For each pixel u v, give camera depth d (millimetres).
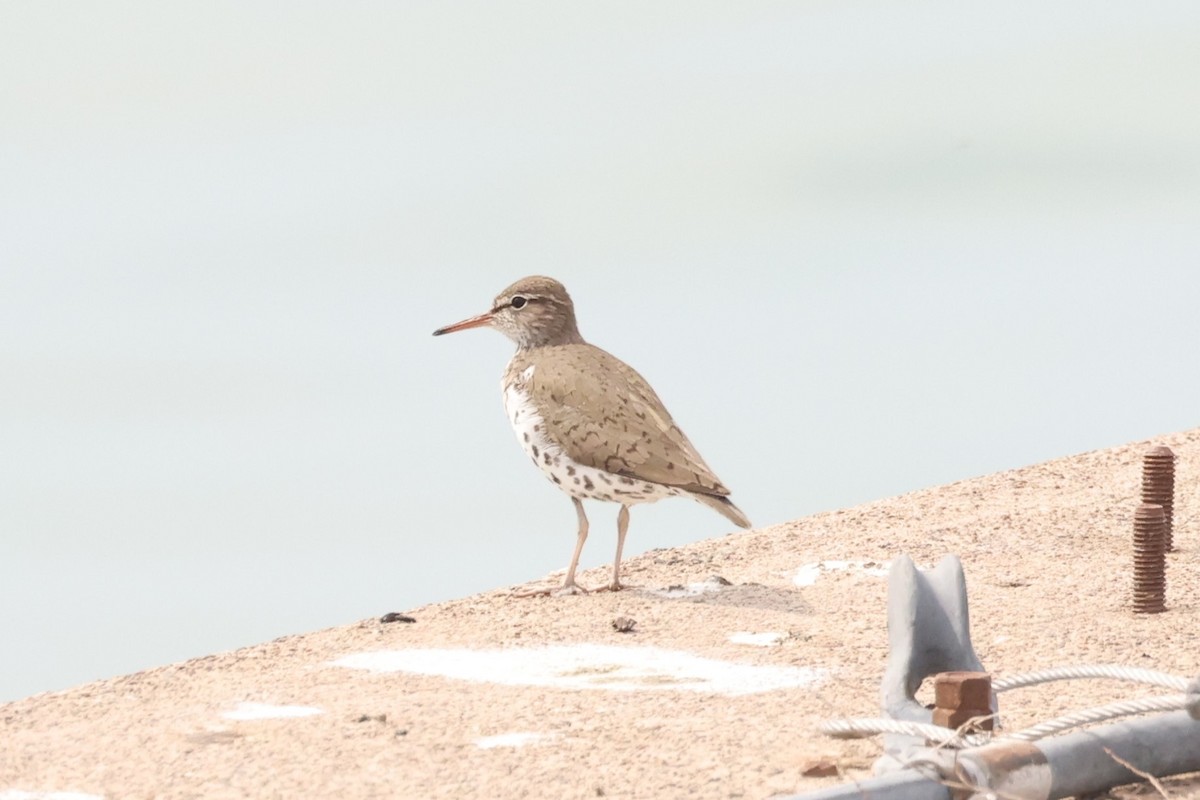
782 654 13305
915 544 17219
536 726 11102
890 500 19578
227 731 11125
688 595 15797
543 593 16234
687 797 9523
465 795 9648
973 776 8781
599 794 9602
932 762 8875
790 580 16172
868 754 10258
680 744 10562
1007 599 14625
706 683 12375
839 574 16250
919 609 10031
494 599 16141
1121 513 18016
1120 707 9359
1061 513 18125
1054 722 9359
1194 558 15859
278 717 11508
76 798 9750
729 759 10203
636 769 10039
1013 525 17719
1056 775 9039
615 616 15016
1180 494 18484
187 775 10133
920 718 9617
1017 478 20094
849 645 13523
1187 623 13570
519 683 12516
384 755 10445
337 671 13125
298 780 9977
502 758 10328
